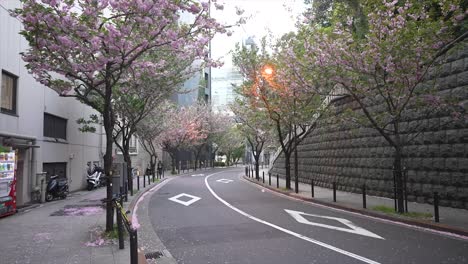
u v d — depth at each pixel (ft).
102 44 30.32
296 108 64.90
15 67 49.90
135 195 64.28
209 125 171.53
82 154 77.36
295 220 40.04
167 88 59.21
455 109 40.42
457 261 23.70
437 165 44.93
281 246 28.40
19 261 23.72
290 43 58.54
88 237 30.86
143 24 29.91
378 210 43.21
